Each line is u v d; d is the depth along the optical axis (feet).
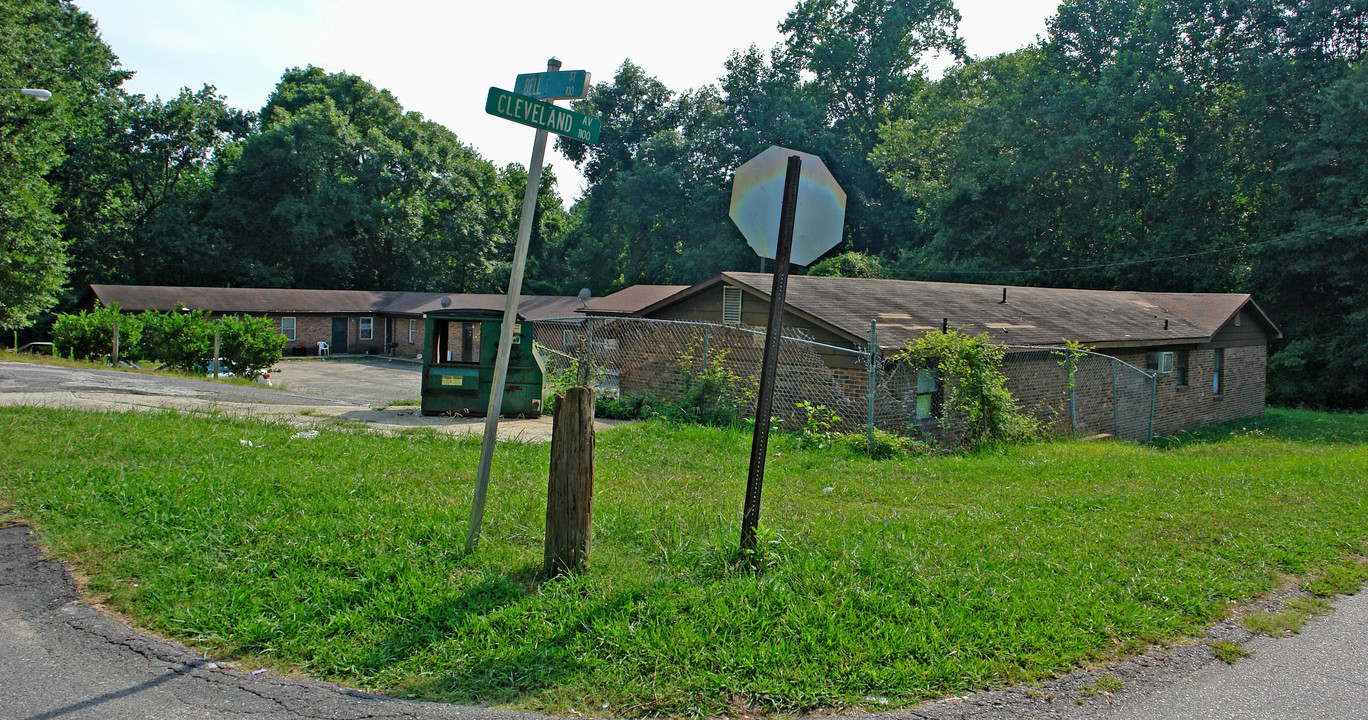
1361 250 88.53
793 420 44.47
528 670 12.65
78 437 26.86
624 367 55.16
